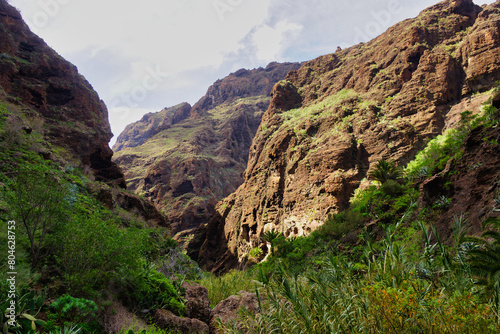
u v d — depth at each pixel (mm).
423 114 39844
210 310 6672
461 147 14984
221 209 65250
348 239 21062
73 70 46656
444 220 11953
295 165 48062
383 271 3787
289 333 3395
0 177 7961
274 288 4129
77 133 37094
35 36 44500
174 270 7879
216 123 156000
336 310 3416
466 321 2801
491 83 37219
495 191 10203
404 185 23812
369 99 48938
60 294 4246
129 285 5289
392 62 50750
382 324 3061
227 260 53875
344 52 73875
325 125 49562
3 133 12727
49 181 5336
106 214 12688
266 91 179375
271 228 46594
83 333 3691
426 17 51750
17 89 35750
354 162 41062
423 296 3148
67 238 4598
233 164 125562
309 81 72250
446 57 42844
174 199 98938
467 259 3941
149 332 4301
